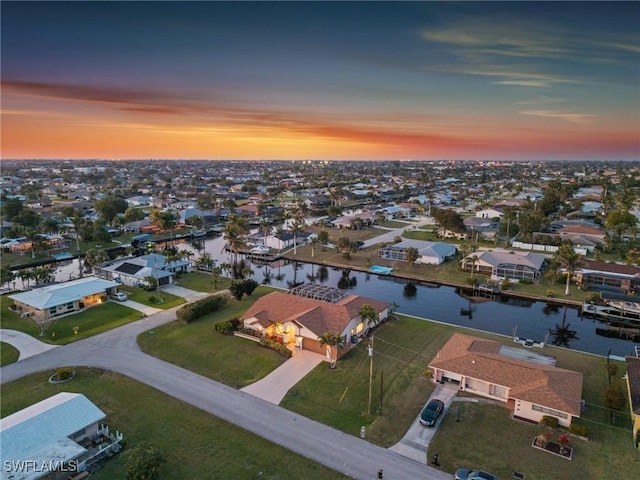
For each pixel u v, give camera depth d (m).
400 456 35.19
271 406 42.22
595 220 144.75
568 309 76.06
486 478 31.48
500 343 54.06
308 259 109.50
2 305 70.69
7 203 145.25
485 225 136.00
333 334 51.66
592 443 36.97
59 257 108.31
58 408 36.38
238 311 68.69
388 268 99.38
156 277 81.25
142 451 31.12
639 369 46.00
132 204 199.62
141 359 52.19
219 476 32.78
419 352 54.41
